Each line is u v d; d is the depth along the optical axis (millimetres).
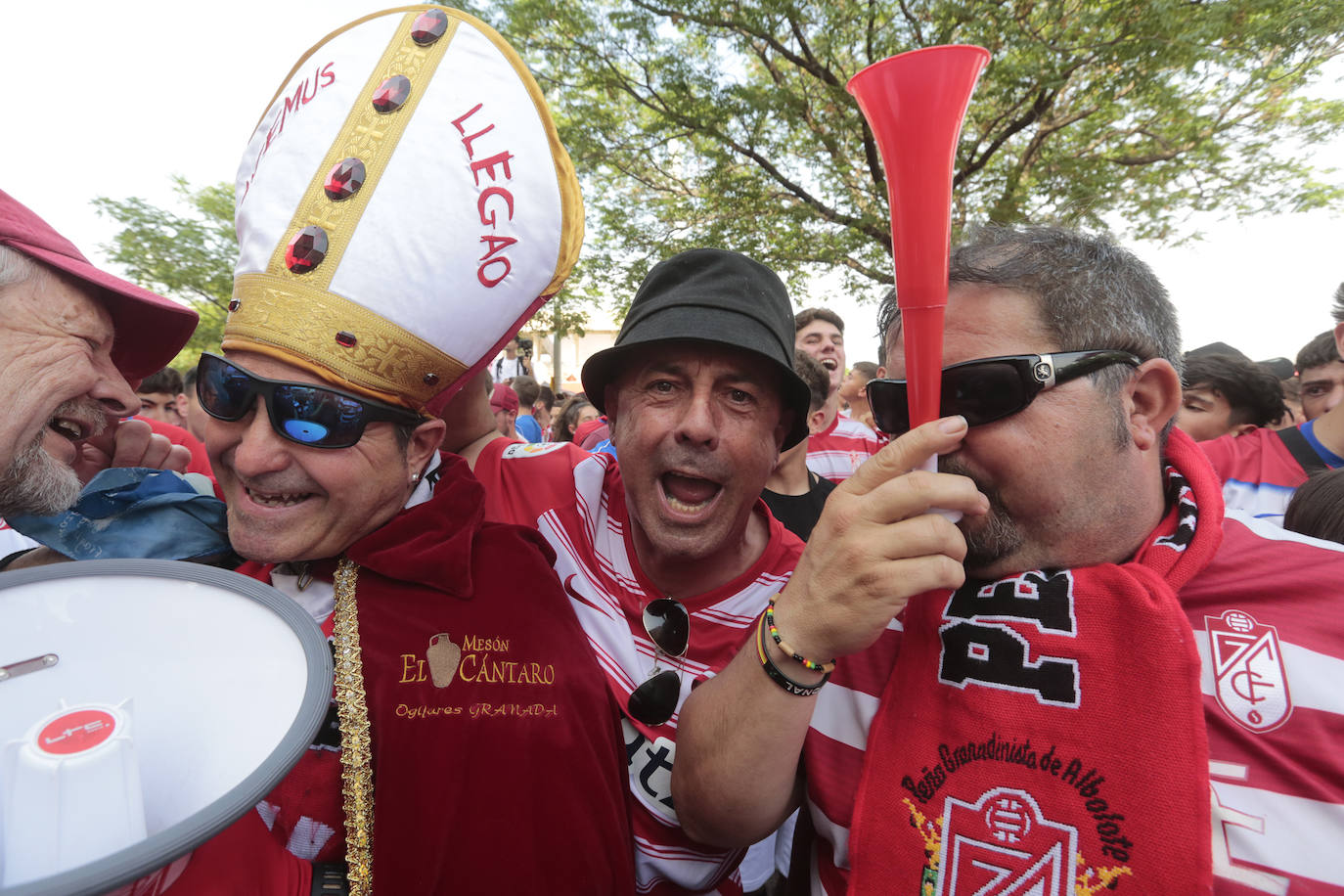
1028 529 892
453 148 993
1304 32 5398
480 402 1591
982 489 881
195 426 3090
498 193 1018
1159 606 788
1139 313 865
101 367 1086
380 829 850
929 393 749
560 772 909
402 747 883
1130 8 5707
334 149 974
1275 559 873
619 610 1239
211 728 612
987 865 810
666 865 1105
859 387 4898
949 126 668
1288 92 6246
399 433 1035
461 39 1024
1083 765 784
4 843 508
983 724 852
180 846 465
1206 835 706
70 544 991
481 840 863
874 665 1016
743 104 6926
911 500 739
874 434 3480
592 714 976
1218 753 798
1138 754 757
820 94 7398
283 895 714
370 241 957
